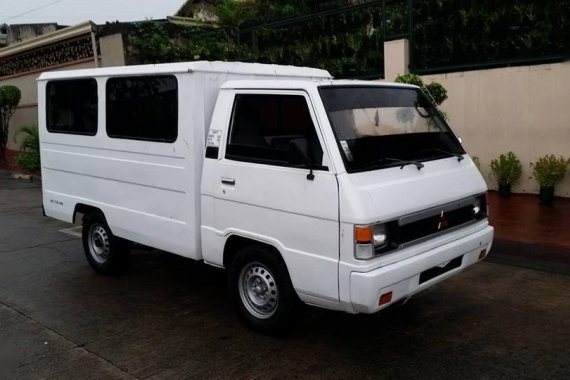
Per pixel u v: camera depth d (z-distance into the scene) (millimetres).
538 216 7824
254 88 4371
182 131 4789
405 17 10078
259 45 12820
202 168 4719
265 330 4500
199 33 14023
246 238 4434
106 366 4102
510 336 4410
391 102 4547
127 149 5383
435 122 4867
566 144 8625
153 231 5262
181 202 4922
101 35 13406
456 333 4496
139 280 6094
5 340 4594
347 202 3697
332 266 3805
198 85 4672
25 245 7695
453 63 9664
